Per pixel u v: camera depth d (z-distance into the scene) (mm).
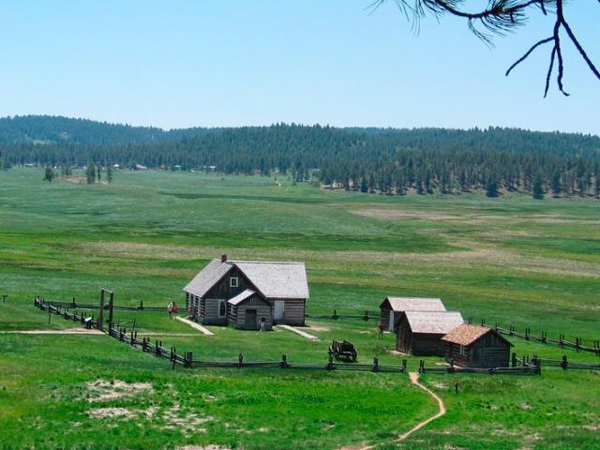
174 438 40219
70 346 62688
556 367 69125
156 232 178750
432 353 74688
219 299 86000
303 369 60188
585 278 140500
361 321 93062
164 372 55312
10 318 73938
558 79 8703
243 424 44188
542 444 42125
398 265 145125
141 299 95000
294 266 92312
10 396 45156
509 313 100750
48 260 124188
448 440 42125
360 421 46719
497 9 8828
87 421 42125
